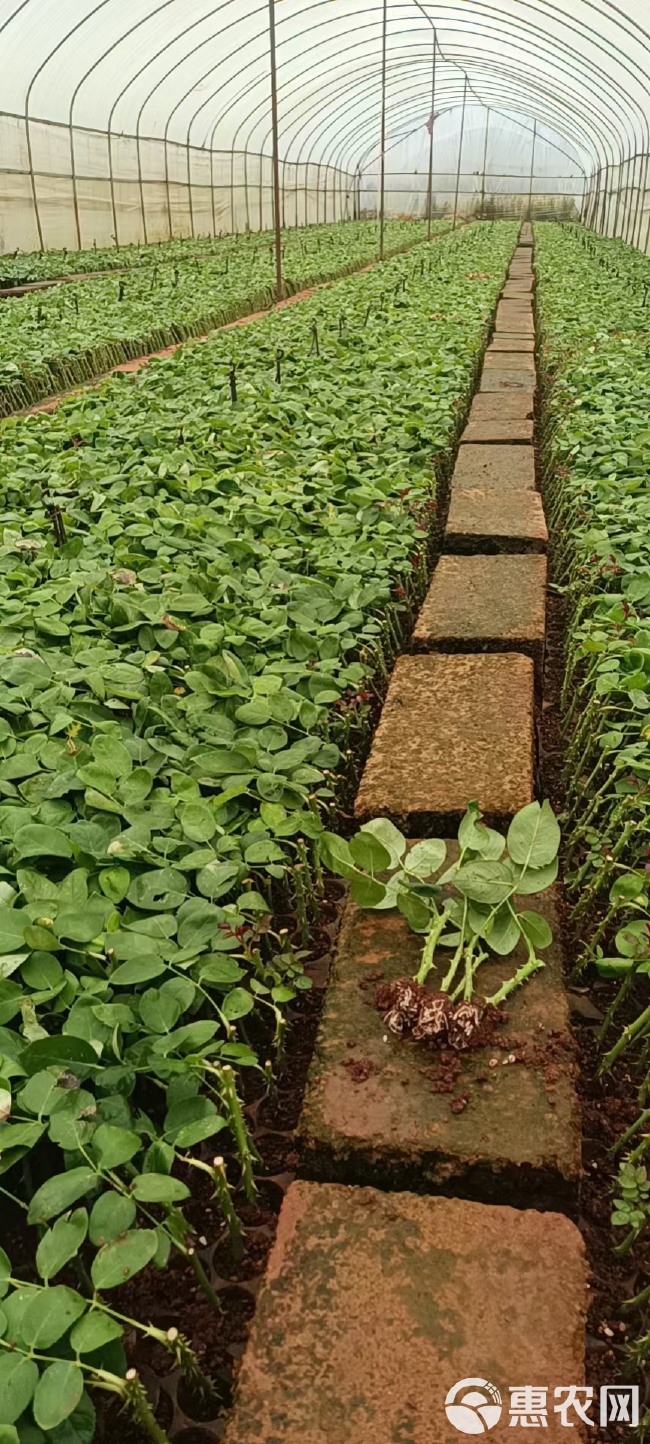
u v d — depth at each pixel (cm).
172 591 132
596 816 104
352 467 185
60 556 149
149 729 104
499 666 121
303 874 90
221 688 110
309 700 111
